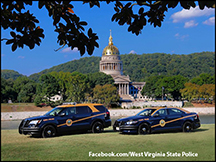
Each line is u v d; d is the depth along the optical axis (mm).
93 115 34062
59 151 22875
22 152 22750
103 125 34406
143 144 25188
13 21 15391
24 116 135500
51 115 32469
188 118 33719
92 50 15500
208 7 12609
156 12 15492
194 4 13078
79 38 15188
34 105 162000
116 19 15516
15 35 15195
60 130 32000
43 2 14734
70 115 32938
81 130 33344
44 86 165000
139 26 15672
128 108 159500
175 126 33125
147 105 168500
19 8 14594
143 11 15312
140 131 31641
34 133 30984
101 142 26406
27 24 15539
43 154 21922
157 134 31516
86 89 170375
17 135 33781
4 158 20781
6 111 145125
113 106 163625
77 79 166625
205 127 40000
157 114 32750
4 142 27625
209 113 161375
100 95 157875
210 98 187875
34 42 15617
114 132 34594
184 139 27688
